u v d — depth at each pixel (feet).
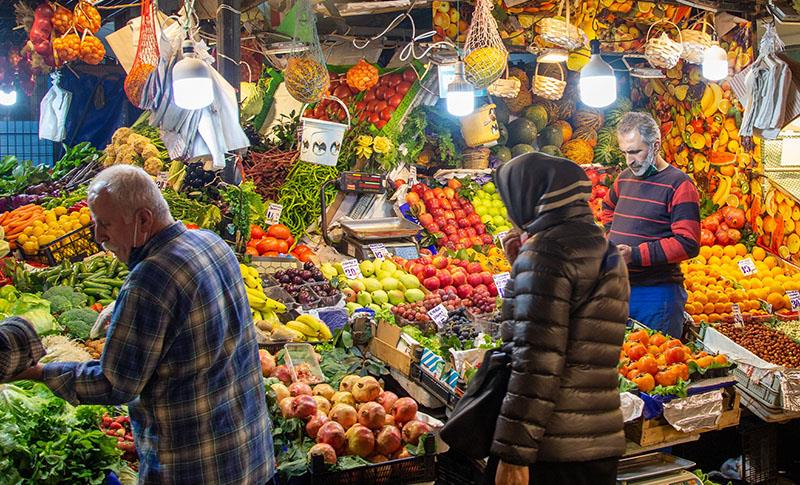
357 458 11.45
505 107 25.49
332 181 21.76
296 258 19.11
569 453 8.95
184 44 15.55
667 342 14.47
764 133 21.27
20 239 17.74
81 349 13.79
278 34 21.25
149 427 9.02
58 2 24.97
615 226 17.30
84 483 10.27
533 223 9.36
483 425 9.39
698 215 16.30
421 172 24.43
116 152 21.27
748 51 23.58
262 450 9.46
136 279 8.54
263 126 23.57
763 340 18.22
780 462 18.48
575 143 26.14
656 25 23.67
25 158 35.17
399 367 14.56
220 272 9.08
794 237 23.29
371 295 18.58
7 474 9.95
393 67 24.07
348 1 20.85
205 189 18.71
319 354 14.90
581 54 21.20
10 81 27.53
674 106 25.94
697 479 13.24
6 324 8.56
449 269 19.90
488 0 18.24
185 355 8.67
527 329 8.80
